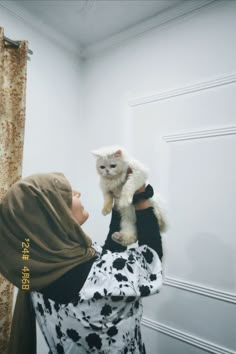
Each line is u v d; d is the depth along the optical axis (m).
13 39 1.51
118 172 0.87
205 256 1.30
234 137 1.24
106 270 0.63
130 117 1.65
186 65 1.43
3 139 1.35
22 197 0.61
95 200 1.83
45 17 1.59
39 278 0.61
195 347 1.31
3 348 1.27
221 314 1.24
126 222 0.87
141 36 1.64
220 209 1.27
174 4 1.44
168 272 1.41
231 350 1.20
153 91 1.56
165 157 1.47
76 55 1.94
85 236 0.66
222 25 1.31
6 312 1.28
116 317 0.63
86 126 1.93
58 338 0.64
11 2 1.45
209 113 1.32
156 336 1.44
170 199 1.43
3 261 0.63
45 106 1.71
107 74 1.81
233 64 1.26
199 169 1.34
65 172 1.85
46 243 0.62
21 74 1.39
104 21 1.61
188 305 1.34
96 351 0.61
